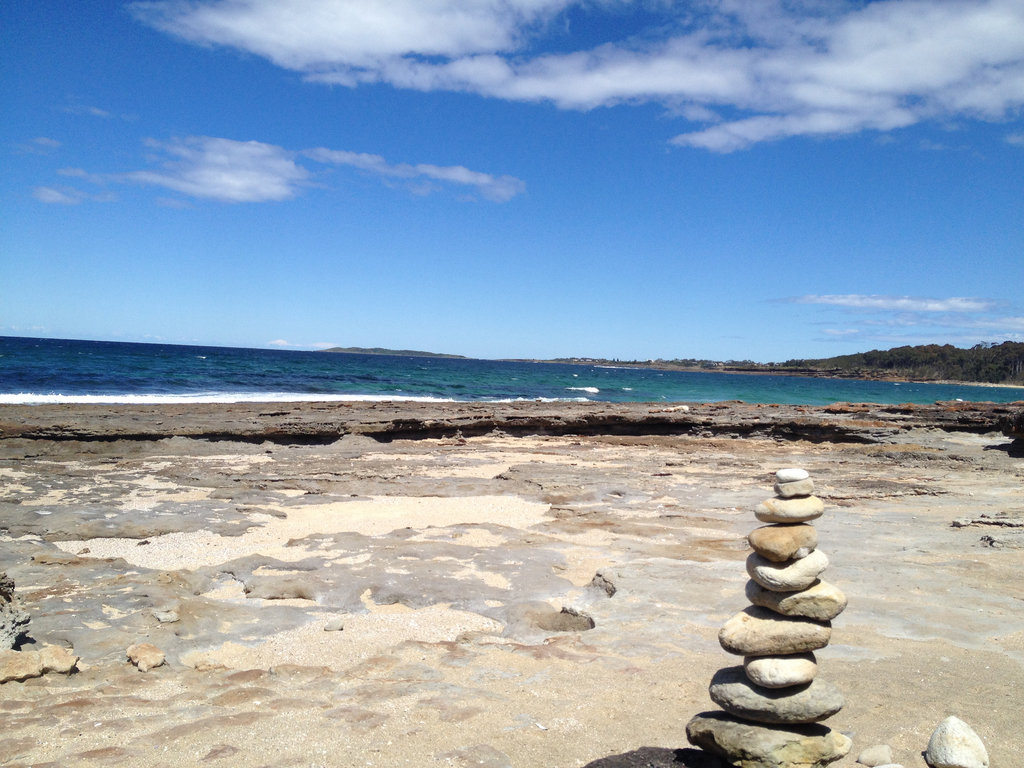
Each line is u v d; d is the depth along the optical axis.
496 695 5.26
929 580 8.49
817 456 20.91
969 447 22.11
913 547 10.20
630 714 4.88
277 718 4.83
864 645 6.32
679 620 7.08
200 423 20.22
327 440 21.75
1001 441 23.92
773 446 23.31
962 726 4.19
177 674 5.96
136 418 20.45
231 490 13.84
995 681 5.46
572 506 13.47
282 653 6.59
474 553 9.92
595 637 6.64
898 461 19.77
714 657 6.07
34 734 4.57
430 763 4.14
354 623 7.48
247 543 10.50
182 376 51.81
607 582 8.45
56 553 9.53
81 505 12.27
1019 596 7.86
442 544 10.35
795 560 3.94
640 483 15.79
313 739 4.46
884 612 7.29
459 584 8.55
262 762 4.14
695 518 12.34
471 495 14.50
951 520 12.14
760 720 3.90
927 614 7.22
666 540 10.88
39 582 8.23
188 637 6.82
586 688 5.39
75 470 15.41
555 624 7.46
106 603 7.48
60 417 19.64
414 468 17.47
